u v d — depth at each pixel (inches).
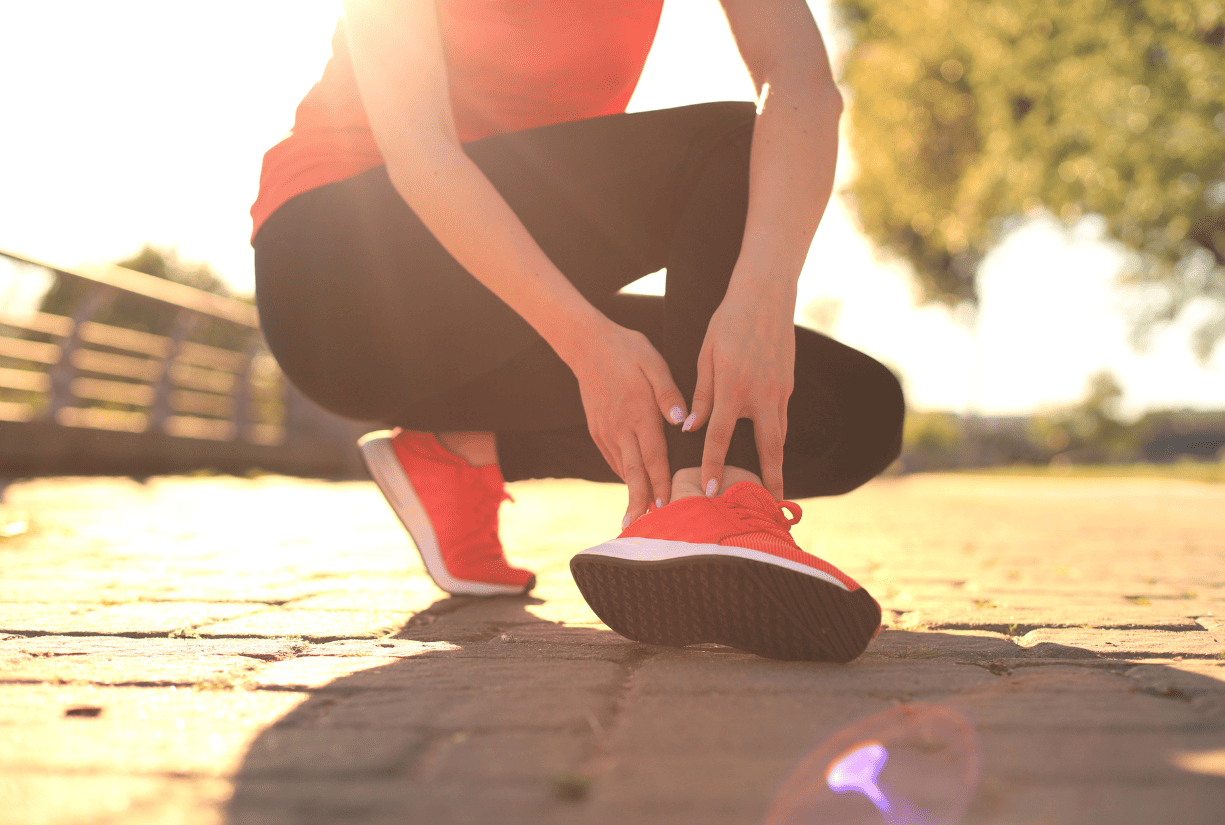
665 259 70.2
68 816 30.0
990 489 500.1
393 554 118.6
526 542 143.0
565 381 76.4
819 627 49.9
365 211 70.5
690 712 41.9
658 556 49.3
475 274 58.0
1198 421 1888.5
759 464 54.6
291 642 59.8
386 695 45.3
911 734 38.4
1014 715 41.2
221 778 33.7
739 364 52.7
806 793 32.0
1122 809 30.4
